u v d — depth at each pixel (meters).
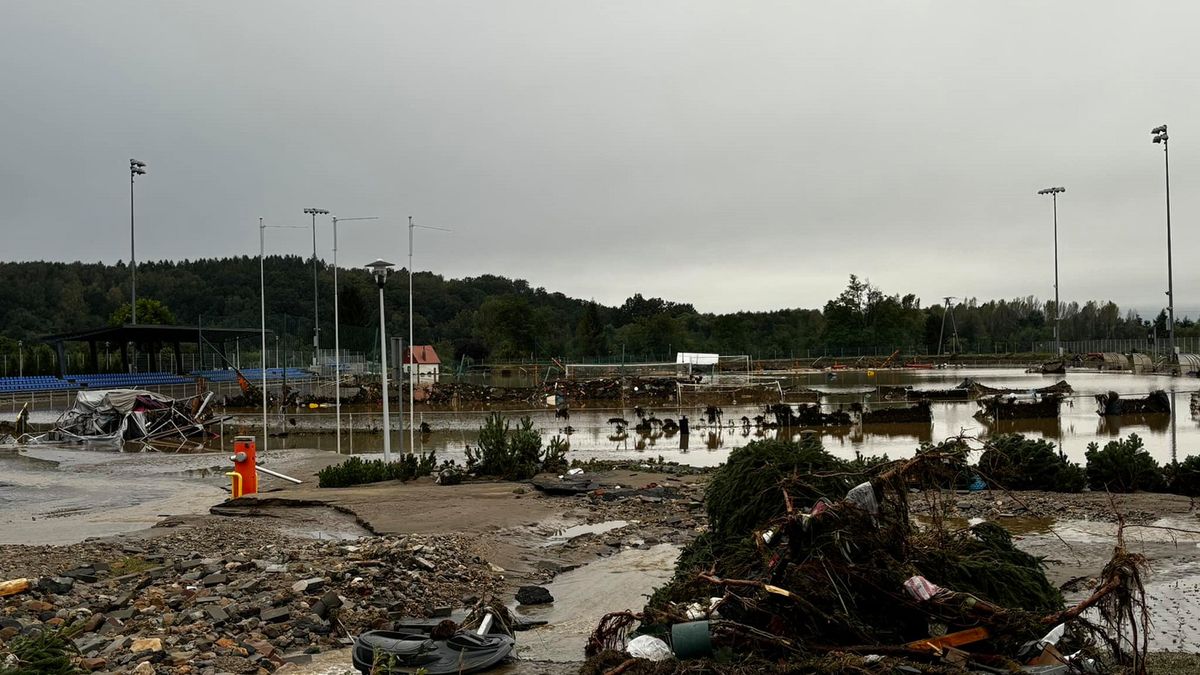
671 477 22.28
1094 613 8.91
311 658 8.24
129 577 10.75
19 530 16.11
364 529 15.57
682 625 7.11
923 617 7.19
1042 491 18.62
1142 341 114.94
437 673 7.32
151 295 160.12
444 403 60.66
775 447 10.09
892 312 143.62
